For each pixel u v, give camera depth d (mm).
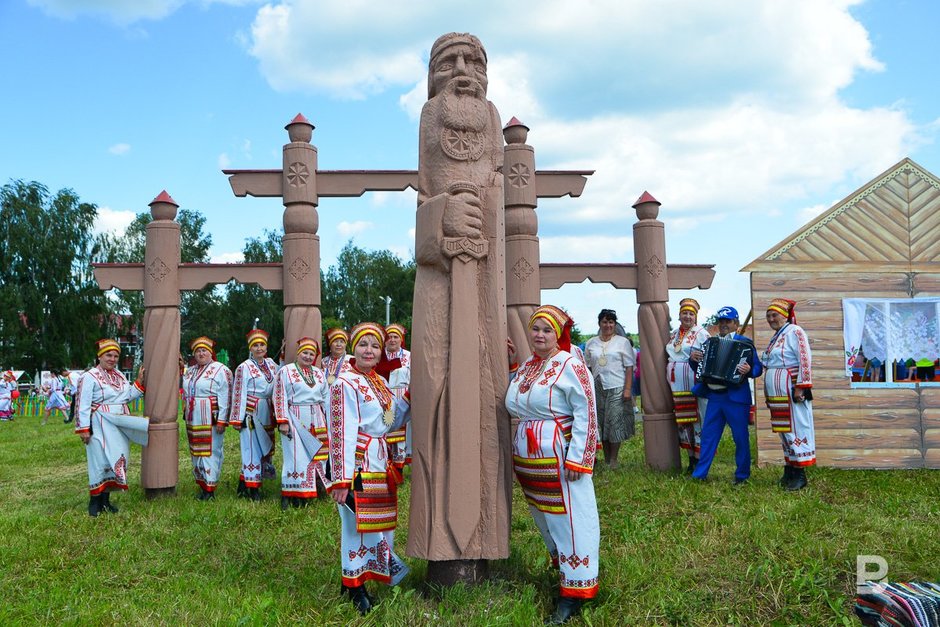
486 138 4594
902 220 9094
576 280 8445
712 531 5336
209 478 7898
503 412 4383
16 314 33250
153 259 7855
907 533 5191
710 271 8711
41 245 34438
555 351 4168
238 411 7840
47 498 8172
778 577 4383
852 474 8039
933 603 3152
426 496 4273
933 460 8695
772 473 8094
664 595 4227
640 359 8547
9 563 5352
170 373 7844
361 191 8281
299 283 8102
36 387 31234
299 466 7180
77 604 4422
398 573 4410
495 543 4262
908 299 8945
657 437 8398
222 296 43438
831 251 9023
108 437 6938
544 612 4102
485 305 4391
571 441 4000
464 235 4324
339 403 4117
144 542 5883
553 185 8438
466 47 4609
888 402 8797
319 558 5281
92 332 35844
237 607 4266
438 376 4297
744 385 7395
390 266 49562
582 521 3998
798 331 7199
